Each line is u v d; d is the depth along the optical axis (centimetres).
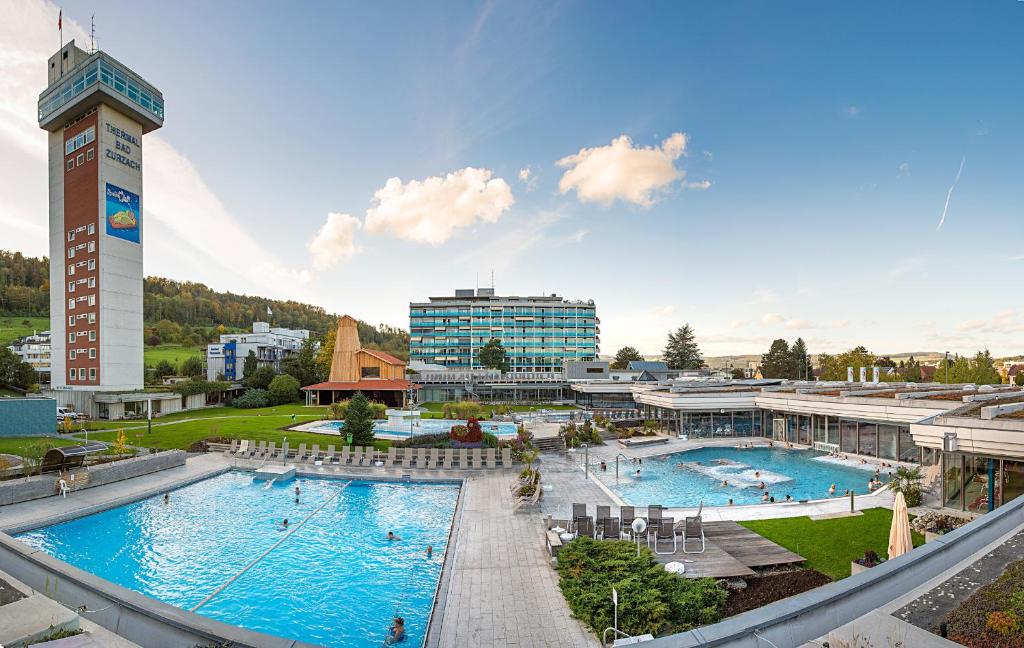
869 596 931
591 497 2833
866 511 2412
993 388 4388
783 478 3431
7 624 966
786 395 4722
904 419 3597
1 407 4125
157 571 1947
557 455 4169
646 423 5481
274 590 1789
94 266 5762
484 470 3478
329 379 8931
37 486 2661
